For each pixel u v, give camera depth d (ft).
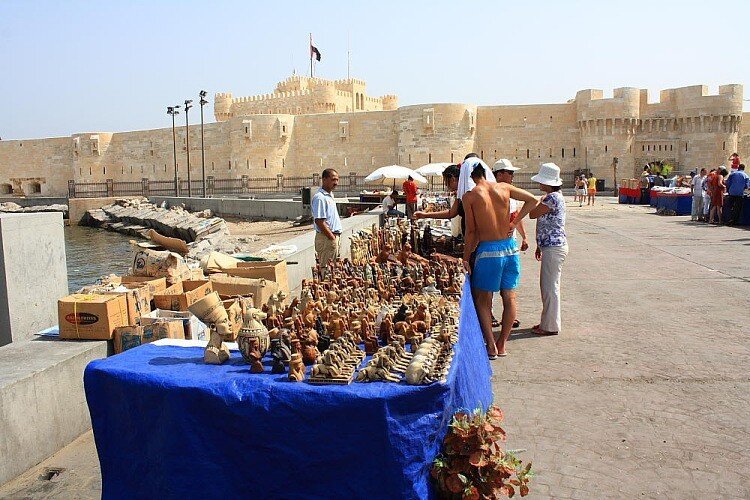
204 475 11.94
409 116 188.75
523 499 13.29
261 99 253.85
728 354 22.91
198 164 234.17
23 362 16.70
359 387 11.69
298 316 15.72
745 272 39.60
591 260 47.11
